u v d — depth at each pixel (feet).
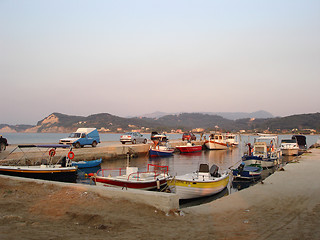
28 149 102.12
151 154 130.82
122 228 22.20
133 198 29.14
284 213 28.63
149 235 20.81
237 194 38.06
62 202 29.30
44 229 21.09
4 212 25.90
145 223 23.76
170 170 91.91
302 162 80.69
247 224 24.62
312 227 23.58
